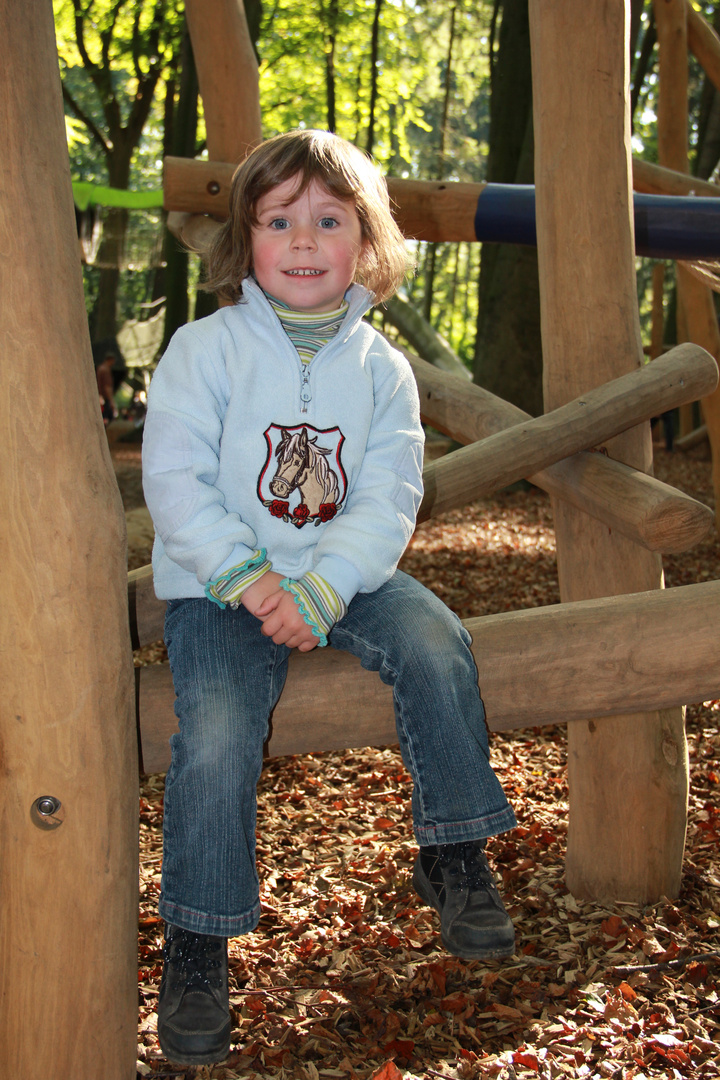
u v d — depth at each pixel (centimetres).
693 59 2081
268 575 172
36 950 160
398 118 2389
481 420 321
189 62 1552
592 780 289
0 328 152
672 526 229
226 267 196
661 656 193
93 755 160
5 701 157
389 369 199
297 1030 229
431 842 171
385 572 181
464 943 170
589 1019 233
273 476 185
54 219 156
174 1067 215
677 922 279
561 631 194
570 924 279
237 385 184
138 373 2009
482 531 1060
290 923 284
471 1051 221
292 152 182
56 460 155
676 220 379
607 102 274
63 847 159
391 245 201
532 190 386
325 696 187
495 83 1348
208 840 161
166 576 184
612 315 281
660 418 1730
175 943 169
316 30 2006
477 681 183
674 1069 215
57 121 158
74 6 1859
